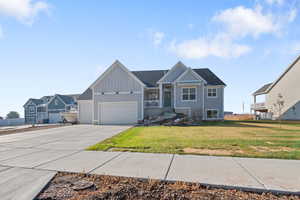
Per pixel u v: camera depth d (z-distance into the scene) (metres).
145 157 4.66
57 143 7.17
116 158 4.61
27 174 3.47
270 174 3.31
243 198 2.48
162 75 22.50
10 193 2.68
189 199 2.46
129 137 8.35
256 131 10.31
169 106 20.83
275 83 23.67
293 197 2.52
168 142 6.75
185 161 4.24
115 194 2.62
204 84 19.97
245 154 4.86
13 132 12.26
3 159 4.62
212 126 13.89
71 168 3.81
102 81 19.36
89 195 2.60
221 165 3.89
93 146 6.26
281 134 8.91
